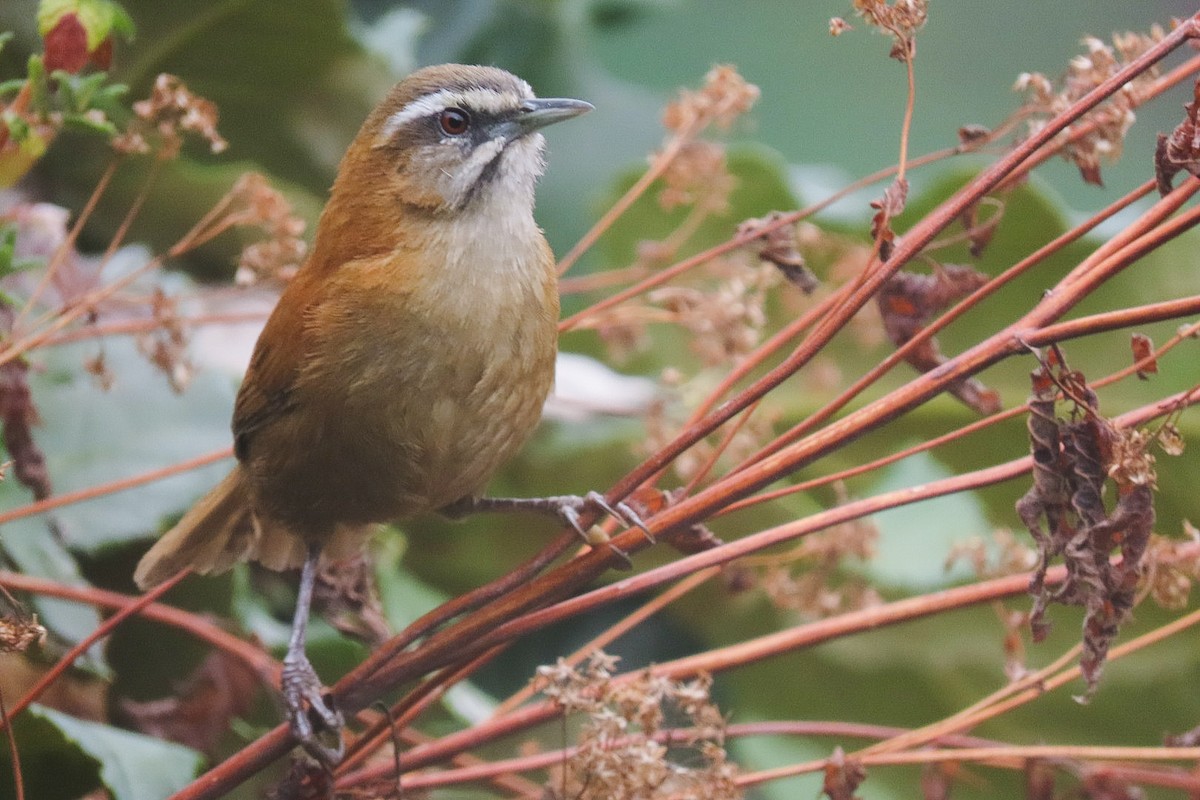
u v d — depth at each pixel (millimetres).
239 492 3963
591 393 4055
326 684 3998
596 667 3885
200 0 4020
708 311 3973
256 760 3881
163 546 3957
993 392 3914
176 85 3982
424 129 3936
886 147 4578
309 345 3926
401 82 3945
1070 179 4625
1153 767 3953
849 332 4086
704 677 3895
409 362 3922
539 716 3900
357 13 4133
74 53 3908
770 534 3875
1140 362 3865
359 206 3936
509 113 3941
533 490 4074
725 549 3877
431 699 3904
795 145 4531
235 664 3975
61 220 3986
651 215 4109
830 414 3875
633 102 4145
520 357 3932
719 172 3986
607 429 4066
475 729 3900
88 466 3996
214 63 4039
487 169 3936
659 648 4090
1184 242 4082
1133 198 3867
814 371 4074
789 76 4547
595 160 4133
